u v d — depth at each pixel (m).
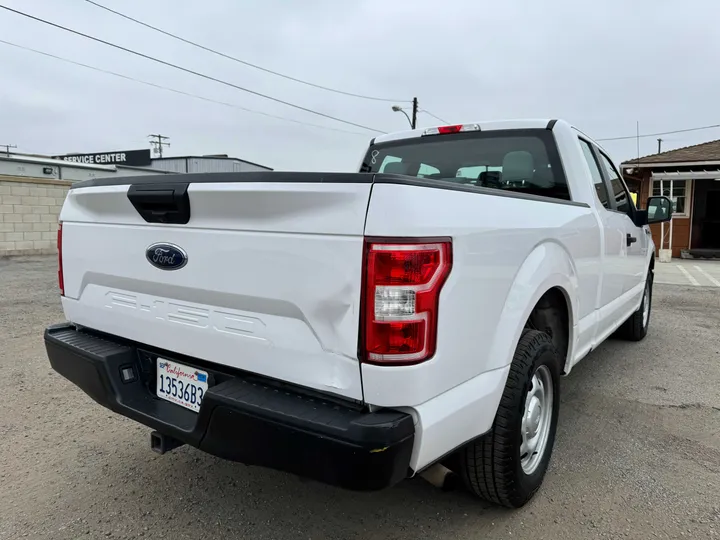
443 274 1.79
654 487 2.79
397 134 4.21
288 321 1.92
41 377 4.45
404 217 1.70
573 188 3.43
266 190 1.87
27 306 7.36
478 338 2.03
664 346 5.74
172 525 2.47
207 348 2.17
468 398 1.99
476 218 2.00
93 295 2.66
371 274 1.70
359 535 2.39
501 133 3.71
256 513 2.57
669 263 16.08
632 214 4.72
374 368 1.72
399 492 2.75
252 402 1.89
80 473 2.94
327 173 1.78
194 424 2.18
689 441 3.35
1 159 23.80
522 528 2.44
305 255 1.83
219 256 2.06
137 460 3.09
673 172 18.22
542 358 2.49
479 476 2.36
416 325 1.73
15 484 2.82
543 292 2.49
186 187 2.08
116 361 2.46
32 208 15.27
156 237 2.28
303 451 1.77
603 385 4.41
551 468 3.00
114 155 42.88
